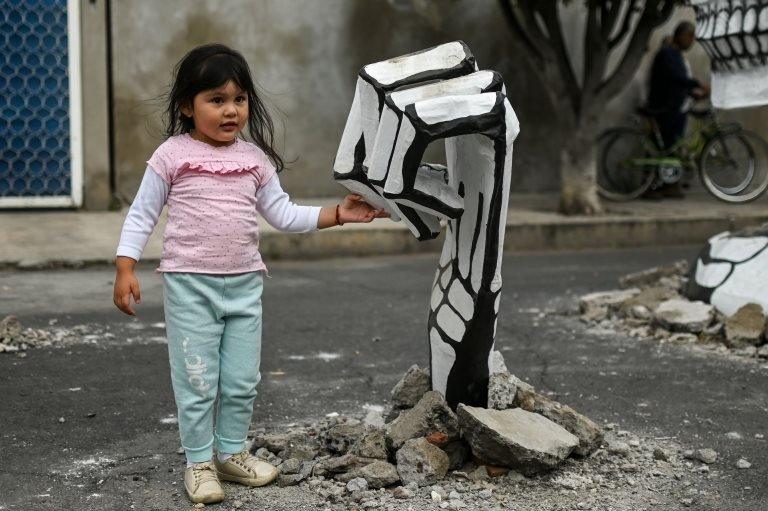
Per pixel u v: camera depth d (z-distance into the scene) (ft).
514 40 36.32
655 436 13.42
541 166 41.60
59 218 32.65
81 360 17.25
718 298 19.95
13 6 32.78
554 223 33.53
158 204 10.75
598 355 18.16
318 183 38.24
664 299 21.27
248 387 11.12
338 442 12.08
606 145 41.29
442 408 11.59
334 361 17.70
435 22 39.04
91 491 11.33
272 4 36.76
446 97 9.60
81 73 33.50
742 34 18.43
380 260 30.58
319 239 30.68
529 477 11.38
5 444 12.89
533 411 12.40
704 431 13.67
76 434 13.33
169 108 11.03
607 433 13.44
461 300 11.51
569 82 35.17
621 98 42.19
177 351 10.83
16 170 33.55
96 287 24.35
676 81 39.93
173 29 35.45
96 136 33.94
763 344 18.48
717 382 16.26
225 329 11.03
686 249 33.88
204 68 10.49
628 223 34.32
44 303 22.30
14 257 27.02
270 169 11.21
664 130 40.60
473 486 11.14
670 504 10.96
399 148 9.64
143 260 27.45
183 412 10.93
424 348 18.81
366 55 38.27
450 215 10.39
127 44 34.88
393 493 10.93
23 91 33.27
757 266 19.66
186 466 12.12
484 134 9.87
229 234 10.76
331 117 38.09
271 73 37.14
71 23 33.14
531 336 19.75
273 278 26.94
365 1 37.96
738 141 40.04
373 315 21.86
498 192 10.87
